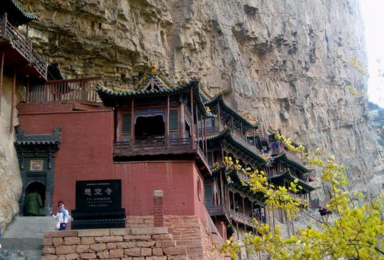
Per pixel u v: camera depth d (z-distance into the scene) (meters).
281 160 70.31
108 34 49.62
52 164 30.08
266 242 15.70
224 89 67.56
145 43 54.62
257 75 77.12
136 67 54.81
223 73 67.38
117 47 51.28
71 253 19.41
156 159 30.34
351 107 101.38
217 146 52.03
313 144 86.75
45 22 45.16
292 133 82.19
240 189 51.00
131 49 52.44
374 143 107.94
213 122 55.12
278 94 79.56
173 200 29.05
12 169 29.23
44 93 33.56
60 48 48.19
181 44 60.53
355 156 97.88
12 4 31.11
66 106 31.31
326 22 97.75
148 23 56.47
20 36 30.84
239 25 71.12
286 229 61.00
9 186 27.73
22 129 30.95
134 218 28.64
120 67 53.47
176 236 27.94
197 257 27.39
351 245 14.57
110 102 32.59
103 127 30.81
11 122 30.00
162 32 59.53
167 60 59.75
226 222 43.69
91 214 22.91
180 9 61.16
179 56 61.16
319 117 90.94
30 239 21.06
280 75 80.81
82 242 19.56
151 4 54.75
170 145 30.12
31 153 30.28
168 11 59.00
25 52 30.70
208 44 66.44
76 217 22.92
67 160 30.19
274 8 79.06
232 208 50.00
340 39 102.69
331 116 95.00
